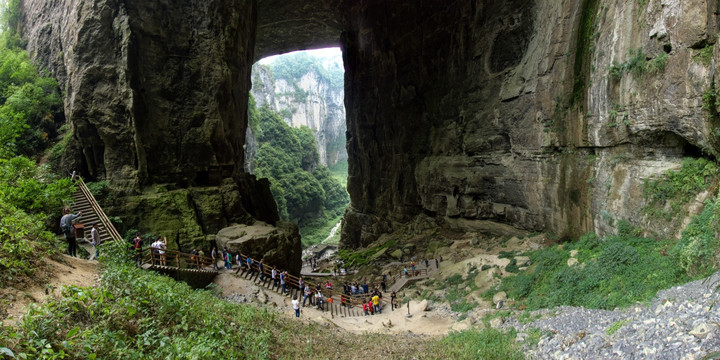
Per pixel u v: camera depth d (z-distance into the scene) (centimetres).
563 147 2309
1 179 1611
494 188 3019
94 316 848
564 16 2252
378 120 4659
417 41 3956
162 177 2769
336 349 1403
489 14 3062
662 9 1512
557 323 1385
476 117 3173
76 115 2614
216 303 1502
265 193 3575
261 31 4891
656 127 1595
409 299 2462
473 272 2455
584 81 2069
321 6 4553
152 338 850
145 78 2698
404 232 4038
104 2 2612
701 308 942
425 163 3847
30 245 1109
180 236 2561
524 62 2680
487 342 1386
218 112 2905
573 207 2202
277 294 2166
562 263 1938
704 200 1427
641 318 1090
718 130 1326
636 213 1712
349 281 3231
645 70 1614
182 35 2844
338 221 11450
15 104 2711
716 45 1288
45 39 3186
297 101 17738
